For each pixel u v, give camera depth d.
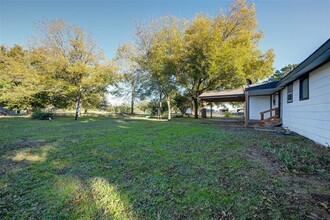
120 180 2.79
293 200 2.11
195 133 7.10
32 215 1.95
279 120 9.29
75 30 15.35
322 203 2.03
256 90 9.97
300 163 3.33
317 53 3.98
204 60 12.27
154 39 15.93
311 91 5.67
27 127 9.30
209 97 14.73
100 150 4.53
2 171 3.17
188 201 2.17
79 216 1.93
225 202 2.12
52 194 2.38
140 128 8.98
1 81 15.43
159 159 3.76
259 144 4.90
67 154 4.20
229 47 12.25
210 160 3.62
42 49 14.58
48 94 18.09
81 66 14.72
